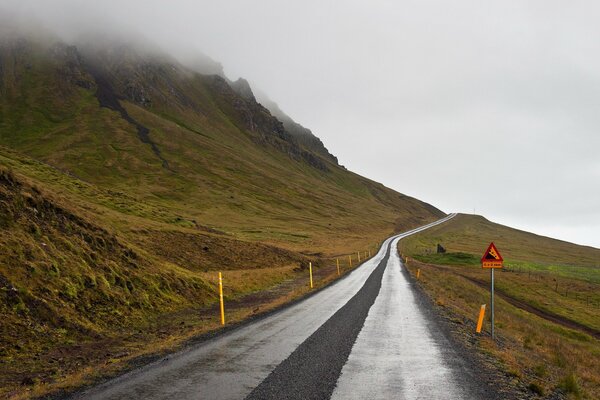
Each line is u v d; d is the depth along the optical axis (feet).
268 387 27.89
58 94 568.82
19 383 30.32
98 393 26.37
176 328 54.24
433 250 372.99
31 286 47.11
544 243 642.22
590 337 124.26
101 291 56.85
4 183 62.90
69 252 59.93
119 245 75.82
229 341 42.42
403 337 46.42
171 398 25.58
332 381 29.76
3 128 458.50
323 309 66.23
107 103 593.01
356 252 255.70
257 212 406.62
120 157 453.17
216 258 135.13
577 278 274.77
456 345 43.14
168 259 116.06
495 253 51.60
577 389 32.96
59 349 40.09
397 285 108.47
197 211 356.38
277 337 44.55
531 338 68.08
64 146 442.09
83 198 159.74
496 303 137.80
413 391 27.99
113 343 44.55
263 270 132.67
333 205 549.54
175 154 510.17
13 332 39.34
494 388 29.37
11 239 51.62
